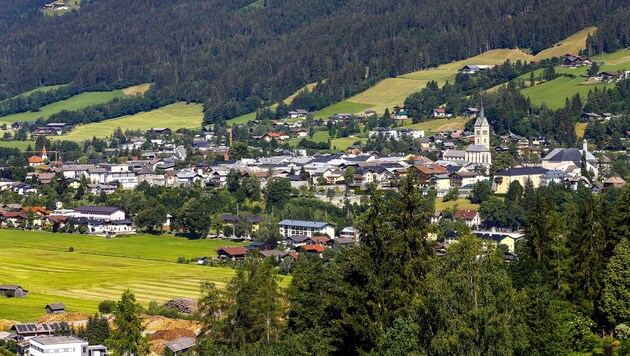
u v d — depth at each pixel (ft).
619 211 631.97
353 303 542.16
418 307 468.34
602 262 608.60
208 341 636.07
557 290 598.34
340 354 555.28
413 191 567.18
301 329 611.47
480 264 461.37
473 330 440.45
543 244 622.95
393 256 545.03
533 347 499.92
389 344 497.05
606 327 595.06
